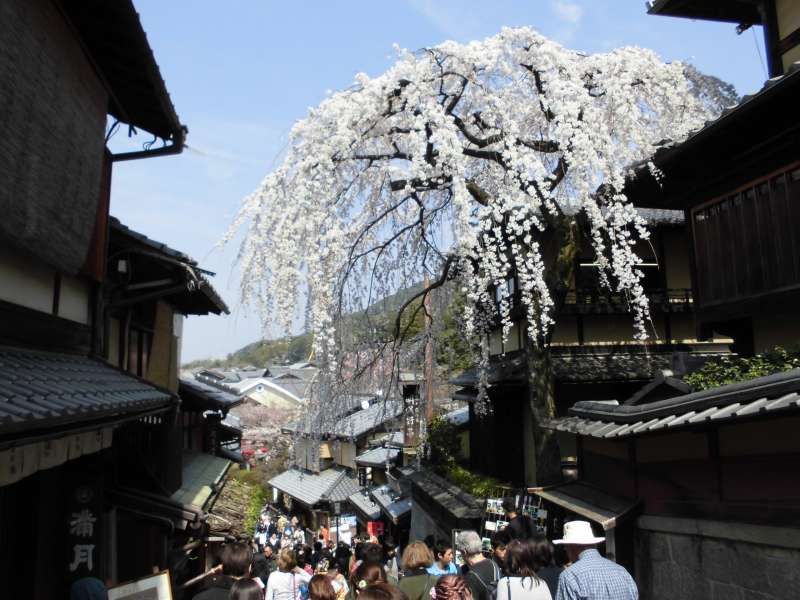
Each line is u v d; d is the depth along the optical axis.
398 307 13.00
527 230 9.37
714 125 7.06
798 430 4.56
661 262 14.98
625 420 6.66
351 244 11.29
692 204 9.20
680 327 15.16
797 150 7.10
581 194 9.34
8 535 5.75
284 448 37.41
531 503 9.84
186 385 15.91
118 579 8.77
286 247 8.66
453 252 10.79
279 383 61.72
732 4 10.56
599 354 14.65
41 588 6.16
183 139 8.51
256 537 22.36
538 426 11.24
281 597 6.28
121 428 8.20
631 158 10.23
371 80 9.40
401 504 21.12
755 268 7.85
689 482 5.88
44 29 5.83
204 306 13.92
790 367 6.01
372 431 26.72
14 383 4.63
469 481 15.32
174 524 8.27
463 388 19.11
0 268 5.64
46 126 5.98
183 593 9.70
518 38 9.97
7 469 4.28
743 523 5.10
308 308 9.40
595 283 14.59
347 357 12.54
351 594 5.76
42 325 6.53
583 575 4.27
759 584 4.94
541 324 10.93
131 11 6.19
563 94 9.38
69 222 6.68
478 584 5.42
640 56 10.54
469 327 10.73
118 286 8.95
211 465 16.59
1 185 5.12
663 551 6.23
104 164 8.37
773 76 8.98
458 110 11.03
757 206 7.84
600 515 6.78
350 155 9.70
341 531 24.73
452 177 9.30
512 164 9.23
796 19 8.57
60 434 4.65
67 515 6.65
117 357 9.48
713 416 4.99
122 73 7.47
